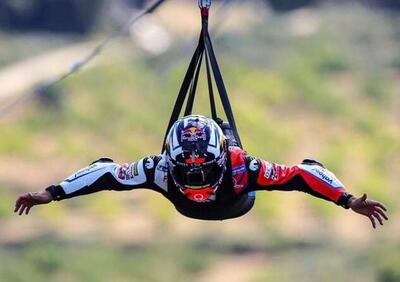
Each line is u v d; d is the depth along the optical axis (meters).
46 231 185.25
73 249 178.62
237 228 186.62
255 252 180.25
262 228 186.88
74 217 190.50
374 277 164.62
